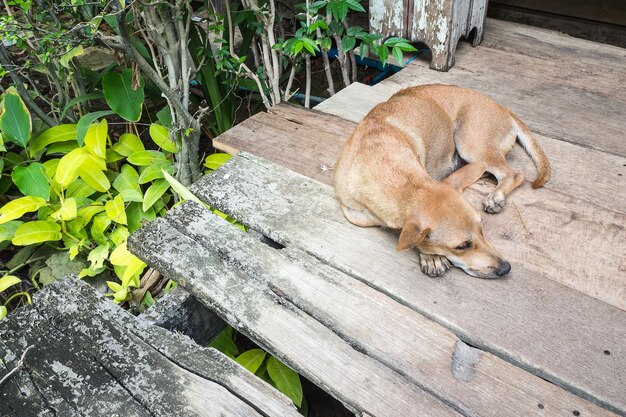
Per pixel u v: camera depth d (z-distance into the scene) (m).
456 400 0.66
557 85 1.33
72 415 0.69
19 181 1.24
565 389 0.67
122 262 1.17
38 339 0.79
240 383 0.71
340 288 0.81
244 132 1.21
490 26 1.65
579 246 0.86
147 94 1.58
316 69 1.94
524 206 0.95
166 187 1.34
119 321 0.81
